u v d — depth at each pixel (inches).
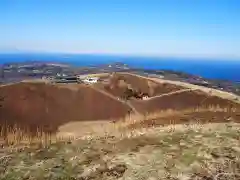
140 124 1151.6
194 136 904.3
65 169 699.4
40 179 652.1
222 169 680.4
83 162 735.7
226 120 1156.5
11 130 1033.5
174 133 949.8
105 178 651.5
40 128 1088.2
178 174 658.2
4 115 1114.7
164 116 1294.3
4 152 820.0
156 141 872.9
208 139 868.6
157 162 719.1
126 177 652.1
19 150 836.6
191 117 1230.3
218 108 1423.5
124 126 1137.4
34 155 792.9
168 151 783.7
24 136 1002.1
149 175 656.4
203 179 636.1
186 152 772.0
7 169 701.3
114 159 743.7
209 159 728.3
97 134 1025.5
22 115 1145.4
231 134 916.6
